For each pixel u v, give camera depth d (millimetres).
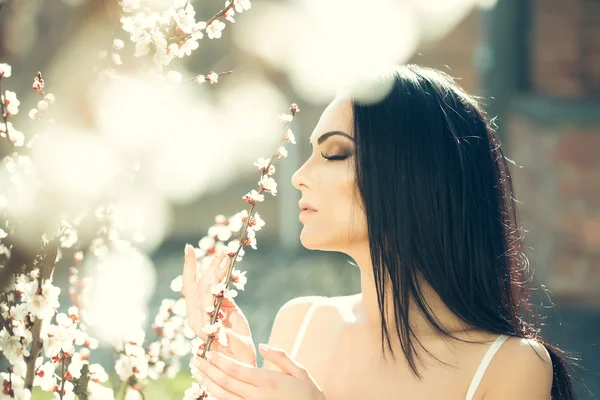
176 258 12672
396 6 11648
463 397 2189
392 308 2367
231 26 13383
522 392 2125
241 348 2301
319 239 2355
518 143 11078
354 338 2490
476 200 2287
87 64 1965
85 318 2156
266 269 12086
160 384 4988
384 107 2260
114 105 1923
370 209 2244
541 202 10289
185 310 2420
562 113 9570
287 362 2041
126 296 2156
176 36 2023
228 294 2098
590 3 10727
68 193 1902
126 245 2221
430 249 2227
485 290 2262
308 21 12117
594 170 9688
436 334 2291
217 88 12984
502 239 2348
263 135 13102
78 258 2217
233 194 13977
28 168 1912
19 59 8812
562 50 10805
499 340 2209
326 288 10828
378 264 2266
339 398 2416
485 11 11531
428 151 2234
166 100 2043
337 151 2309
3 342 1833
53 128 1906
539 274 10266
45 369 1953
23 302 1916
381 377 2348
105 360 5902
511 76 10789
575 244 9773
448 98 2346
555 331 8477
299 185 2375
